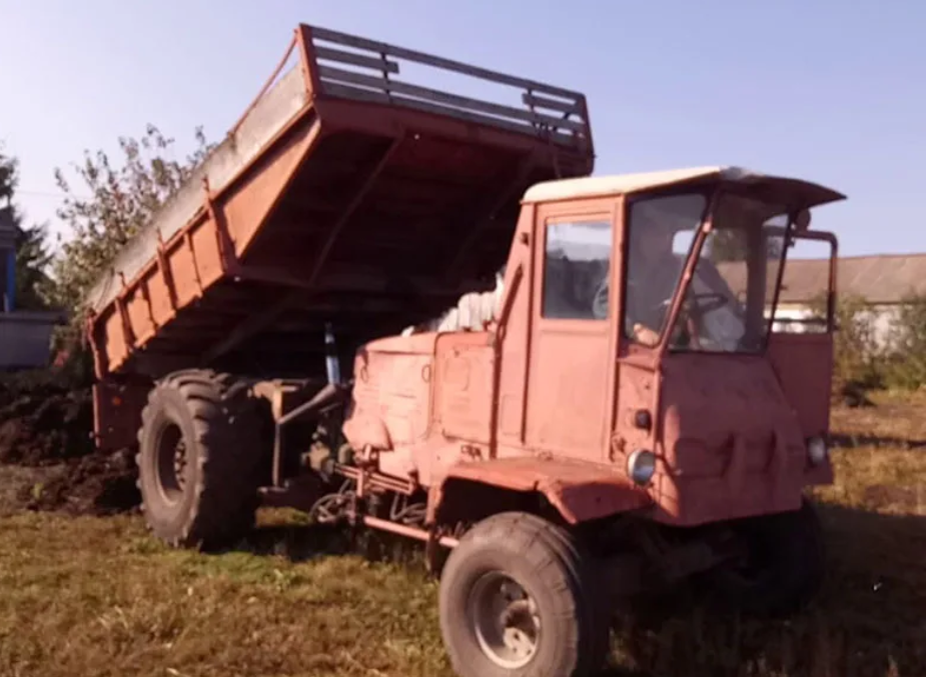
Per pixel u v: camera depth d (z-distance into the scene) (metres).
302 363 9.66
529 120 7.74
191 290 8.15
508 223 8.37
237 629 5.92
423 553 7.51
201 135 15.24
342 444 7.80
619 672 5.56
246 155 7.20
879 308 34.41
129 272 9.03
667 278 5.44
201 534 7.80
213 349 9.23
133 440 9.99
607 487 5.06
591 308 5.53
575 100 8.10
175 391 8.11
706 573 6.75
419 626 6.12
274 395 7.98
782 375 6.09
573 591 4.86
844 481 11.12
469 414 6.30
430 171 7.50
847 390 23.80
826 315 6.39
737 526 6.57
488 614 5.34
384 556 7.60
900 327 29.98
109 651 5.50
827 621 6.25
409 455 6.87
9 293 25.02
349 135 6.78
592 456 5.43
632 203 5.36
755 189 5.66
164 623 5.93
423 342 6.80
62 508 9.21
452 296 8.98
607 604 4.97
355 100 6.69
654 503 5.19
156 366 9.50
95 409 9.88
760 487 5.59
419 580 7.00
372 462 7.27
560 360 5.66
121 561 7.41
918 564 7.70
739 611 6.57
